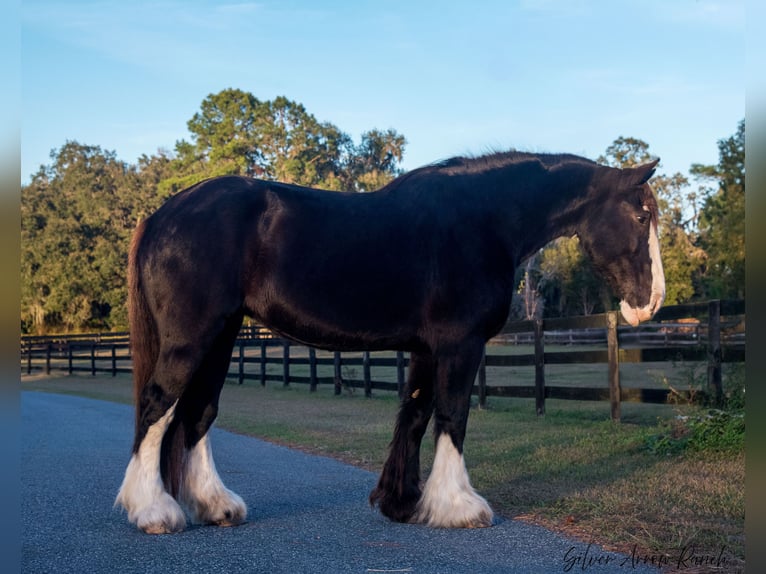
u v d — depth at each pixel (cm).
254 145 5559
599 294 4375
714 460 696
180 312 488
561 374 2136
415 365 545
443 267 515
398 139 6606
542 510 536
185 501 513
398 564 414
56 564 414
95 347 3066
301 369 2622
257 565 412
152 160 7575
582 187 568
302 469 753
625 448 783
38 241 5972
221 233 495
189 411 524
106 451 909
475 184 546
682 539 449
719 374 858
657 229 568
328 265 503
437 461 512
